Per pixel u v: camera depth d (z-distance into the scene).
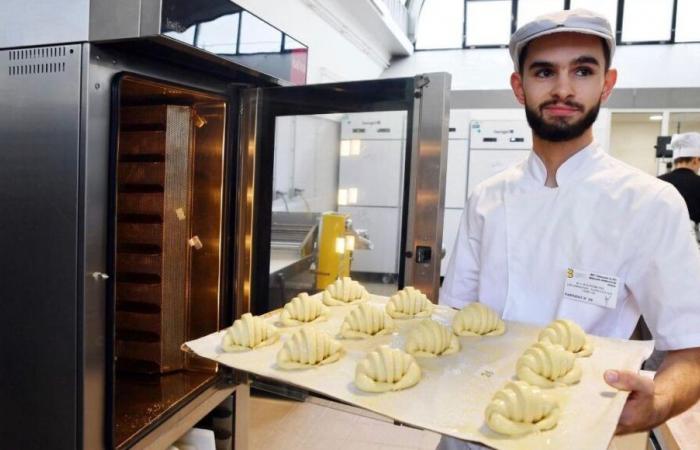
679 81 5.37
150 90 1.57
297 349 1.14
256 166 1.76
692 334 0.93
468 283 1.38
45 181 1.19
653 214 1.01
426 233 1.54
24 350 1.24
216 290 1.77
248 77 1.59
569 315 1.12
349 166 2.81
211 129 1.72
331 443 2.46
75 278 1.18
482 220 1.27
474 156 5.32
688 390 0.88
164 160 1.67
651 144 5.62
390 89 1.55
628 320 1.14
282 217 2.36
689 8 5.30
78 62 1.14
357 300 1.62
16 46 1.19
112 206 1.21
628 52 5.47
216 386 1.70
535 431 0.84
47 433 1.24
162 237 1.70
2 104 1.21
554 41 1.00
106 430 1.26
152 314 1.73
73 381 1.20
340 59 4.32
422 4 5.82
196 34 1.20
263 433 2.52
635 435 1.43
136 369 1.76
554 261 1.13
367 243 2.41
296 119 2.44
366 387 1.01
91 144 1.16
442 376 1.08
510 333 1.20
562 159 1.14
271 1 2.94
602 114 5.37
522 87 1.09
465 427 0.88
